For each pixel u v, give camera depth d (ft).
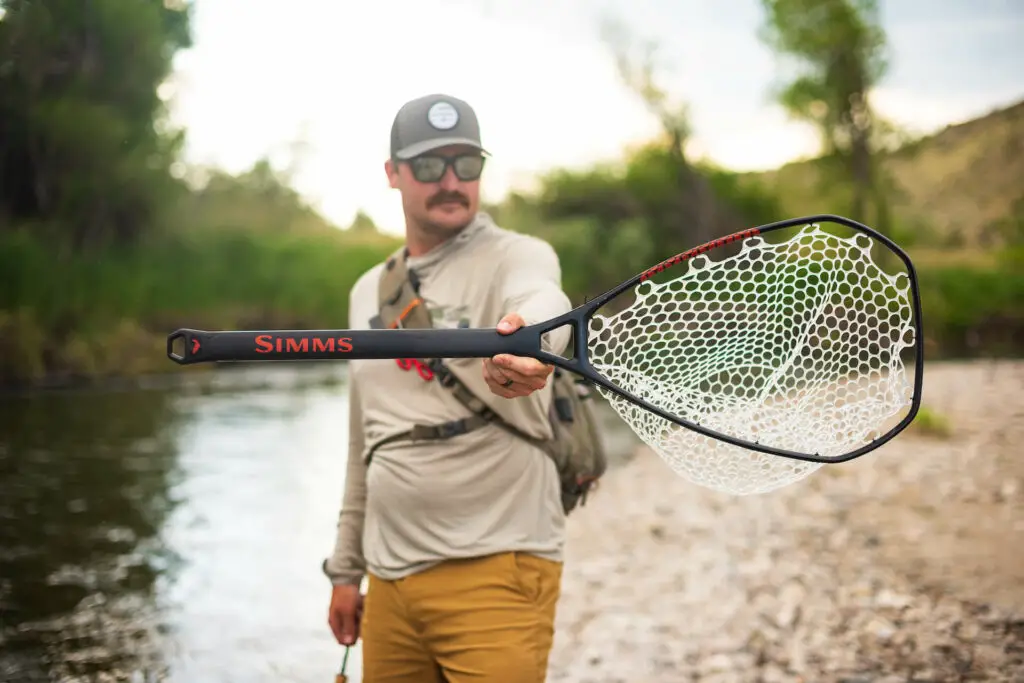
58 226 53.67
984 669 12.01
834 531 19.25
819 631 13.65
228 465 28.02
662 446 6.33
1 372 46.06
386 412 7.59
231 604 15.96
